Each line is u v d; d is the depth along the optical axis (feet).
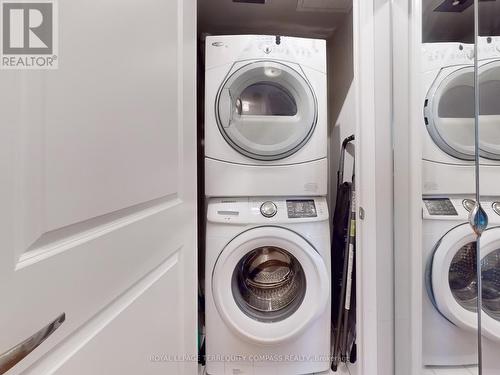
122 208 1.94
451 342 3.06
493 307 2.68
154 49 2.36
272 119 4.56
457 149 2.99
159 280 2.53
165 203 2.65
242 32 6.87
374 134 3.58
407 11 3.42
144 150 2.21
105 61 1.75
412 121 3.41
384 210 3.59
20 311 1.23
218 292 4.33
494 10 2.61
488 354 2.70
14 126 1.23
